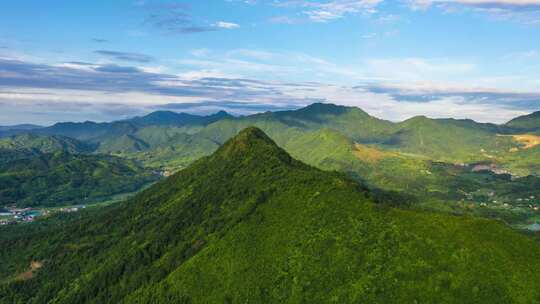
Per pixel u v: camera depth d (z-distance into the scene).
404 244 141.88
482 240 136.00
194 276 171.25
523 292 116.62
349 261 145.12
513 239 136.00
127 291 187.62
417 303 122.25
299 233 168.25
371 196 193.12
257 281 155.88
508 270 123.44
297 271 151.50
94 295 198.12
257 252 168.88
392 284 130.25
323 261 150.50
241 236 180.62
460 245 134.88
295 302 141.00
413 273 130.88
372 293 130.12
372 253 143.62
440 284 124.69
